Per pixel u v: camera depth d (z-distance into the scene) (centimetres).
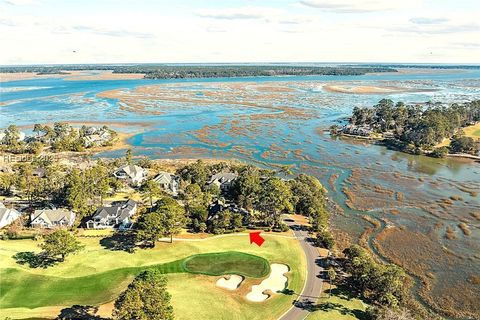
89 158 17950
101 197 12325
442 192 13838
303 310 7394
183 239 9994
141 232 9425
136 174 14525
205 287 8012
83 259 8931
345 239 10375
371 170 16300
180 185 13700
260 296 7800
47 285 7931
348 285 8212
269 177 13225
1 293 7631
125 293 6456
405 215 11906
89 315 7112
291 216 11494
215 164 15712
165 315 6294
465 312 7650
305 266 8838
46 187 12350
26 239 9950
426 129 19738
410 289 8300
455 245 10150
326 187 14288
